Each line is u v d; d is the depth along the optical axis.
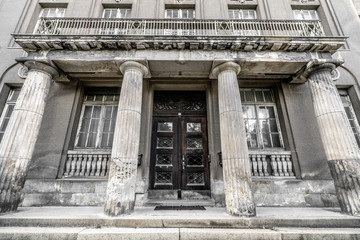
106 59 5.38
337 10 8.03
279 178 5.94
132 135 4.71
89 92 7.30
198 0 8.07
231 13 8.29
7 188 4.32
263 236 3.50
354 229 3.76
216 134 6.31
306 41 5.24
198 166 6.66
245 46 5.33
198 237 3.52
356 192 4.30
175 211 4.69
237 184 4.29
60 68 5.84
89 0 8.05
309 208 5.28
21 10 7.87
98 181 5.79
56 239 3.47
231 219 3.90
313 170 5.95
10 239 3.46
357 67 7.09
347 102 7.00
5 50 7.23
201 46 5.36
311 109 6.59
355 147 4.63
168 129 7.11
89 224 3.88
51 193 5.65
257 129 6.88
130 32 6.10
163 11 7.90
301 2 8.24
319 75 5.43
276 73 6.24
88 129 6.85
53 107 6.54
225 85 5.20
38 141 6.14
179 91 7.57
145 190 5.86
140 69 5.42
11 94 7.02
